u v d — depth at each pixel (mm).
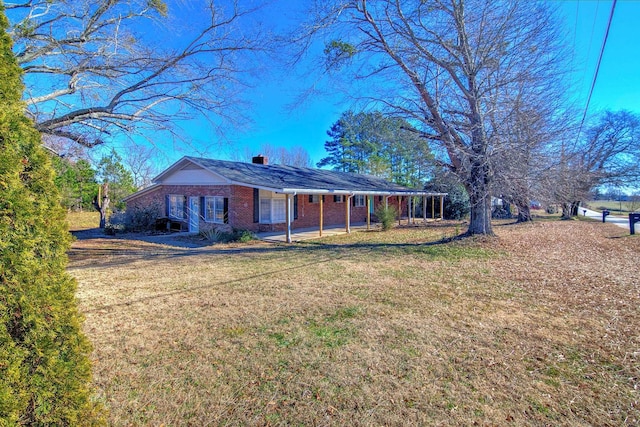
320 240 13211
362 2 10102
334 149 35656
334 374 2992
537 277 6586
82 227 19484
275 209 16812
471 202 10750
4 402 1490
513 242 10633
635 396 2648
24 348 1658
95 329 4031
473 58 9906
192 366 3143
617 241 11445
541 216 25656
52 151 8867
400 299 5195
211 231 14125
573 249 9859
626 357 3275
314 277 6715
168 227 17688
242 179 13984
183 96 9195
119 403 2572
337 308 4777
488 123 9922
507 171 9461
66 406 1756
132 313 4602
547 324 4156
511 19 9492
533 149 9445
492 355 3344
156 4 7914
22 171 1797
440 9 9875
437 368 3096
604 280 6293
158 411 2484
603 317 4379
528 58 9688
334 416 2430
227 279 6590
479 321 4262
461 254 9062
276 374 2998
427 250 9781
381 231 16281
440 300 5145
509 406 2537
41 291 1723
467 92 9938
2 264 1610
